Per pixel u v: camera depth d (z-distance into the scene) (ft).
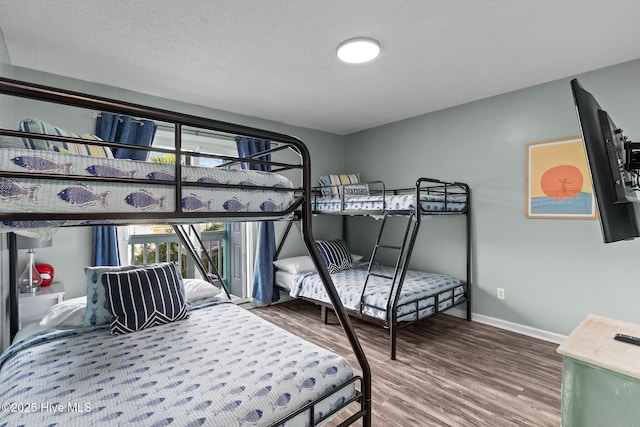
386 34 6.79
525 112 9.89
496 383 7.24
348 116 12.73
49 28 6.48
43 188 2.95
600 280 8.65
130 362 4.71
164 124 10.50
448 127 11.77
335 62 8.09
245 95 10.36
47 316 6.34
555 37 6.93
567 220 9.17
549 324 9.55
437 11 6.00
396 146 13.48
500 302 10.60
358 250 15.14
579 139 8.90
